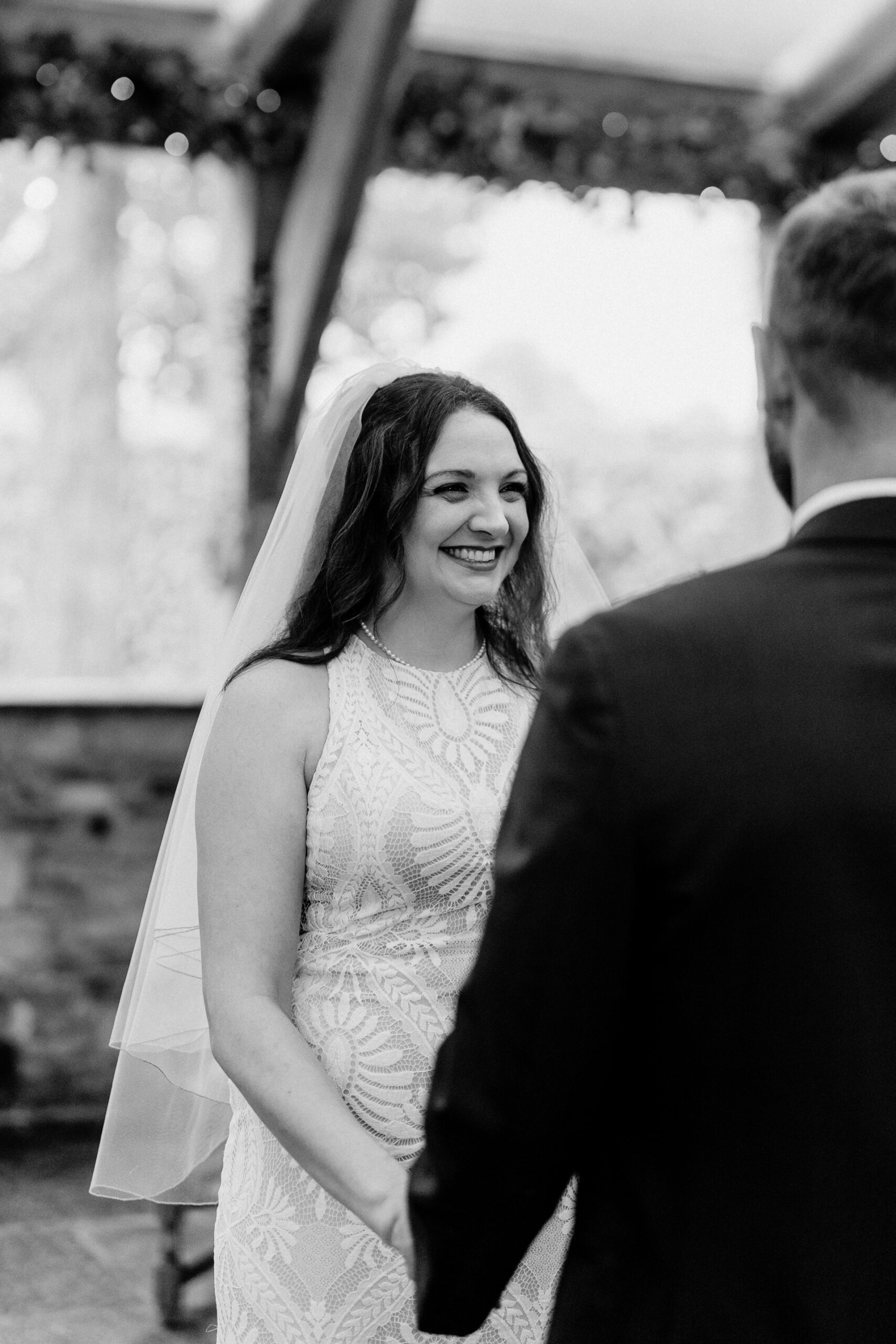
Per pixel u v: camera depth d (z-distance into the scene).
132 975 2.18
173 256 9.66
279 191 5.72
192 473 7.56
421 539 1.93
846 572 1.17
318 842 1.83
